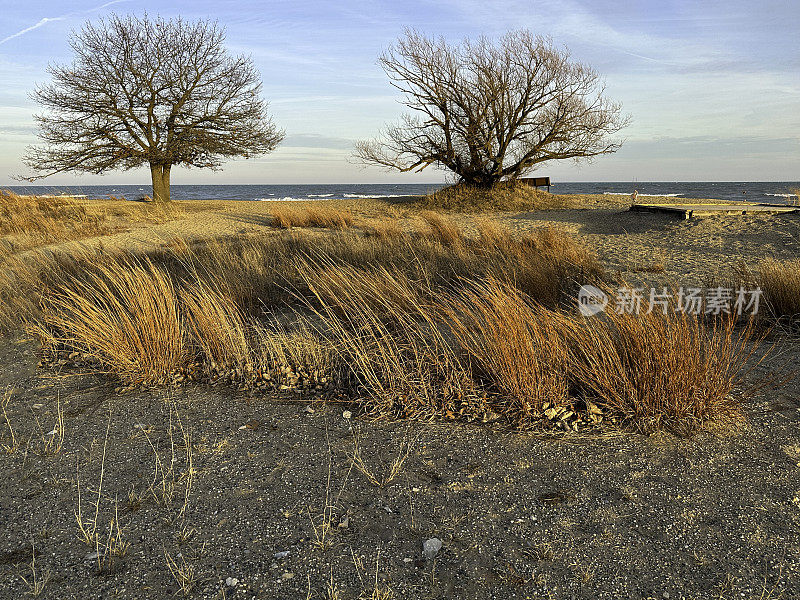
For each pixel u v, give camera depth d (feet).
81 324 19.40
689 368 13.52
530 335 15.03
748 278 24.85
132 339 17.25
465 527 10.06
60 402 15.71
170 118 104.27
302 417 14.56
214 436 13.60
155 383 16.72
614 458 12.23
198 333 18.35
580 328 15.56
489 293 17.89
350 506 10.73
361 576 8.92
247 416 14.66
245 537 9.88
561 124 82.84
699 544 9.49
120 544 9.69
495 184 86.63
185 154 104.88
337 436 13.52
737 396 14.73
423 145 88.43
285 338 18.24
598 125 83.87
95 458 12.64
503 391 14.61
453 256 30.81
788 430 13.14
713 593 8.43
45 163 99.91
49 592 8.66
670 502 10.65
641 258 35.53
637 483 11.30
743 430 13.23
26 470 12.19
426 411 14.51
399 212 77.61
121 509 10.71
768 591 8.43
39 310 23.57
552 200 82.28
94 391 16.42
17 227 55.21
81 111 99.86
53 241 47.19
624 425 13.56
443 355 16.16
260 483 11.55
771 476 11.39
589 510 10.47
